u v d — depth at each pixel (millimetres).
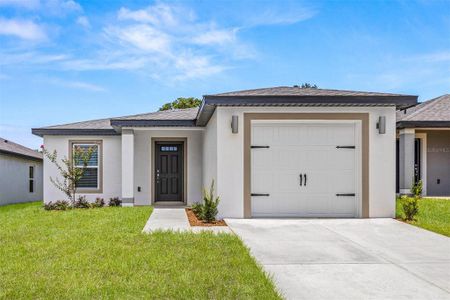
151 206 13969
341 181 10422
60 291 4797
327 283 5223
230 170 10023
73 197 14281
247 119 10078
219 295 4660
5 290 4820
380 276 5531
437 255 6629
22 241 7535
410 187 15133
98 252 6547
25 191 21250
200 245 7008
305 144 10391
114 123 13398
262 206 10273
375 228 8859
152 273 5453
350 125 10430
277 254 6613
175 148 15250
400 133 15578
